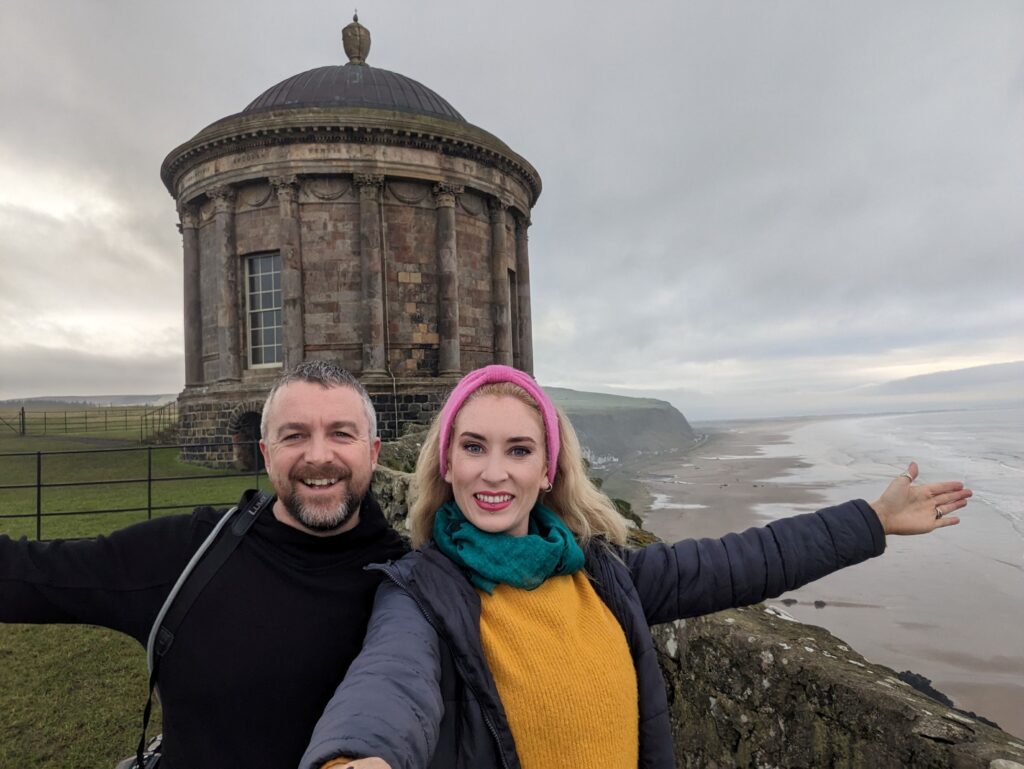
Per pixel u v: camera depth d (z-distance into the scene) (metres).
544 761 1.65
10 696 5.20
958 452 55.22
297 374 2.18
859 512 2.20
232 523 2.14
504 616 1.79
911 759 2.01
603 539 2.26
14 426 32.25
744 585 2.11
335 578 2.04
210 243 19.72
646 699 1.95
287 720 1.88
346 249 18.42
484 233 20.73
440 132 18.69
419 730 1.39
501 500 1.92
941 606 14.34
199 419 19.05
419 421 18.23
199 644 1.92
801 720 2.42
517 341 22.98
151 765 2.10
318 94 19.95
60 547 2.14
